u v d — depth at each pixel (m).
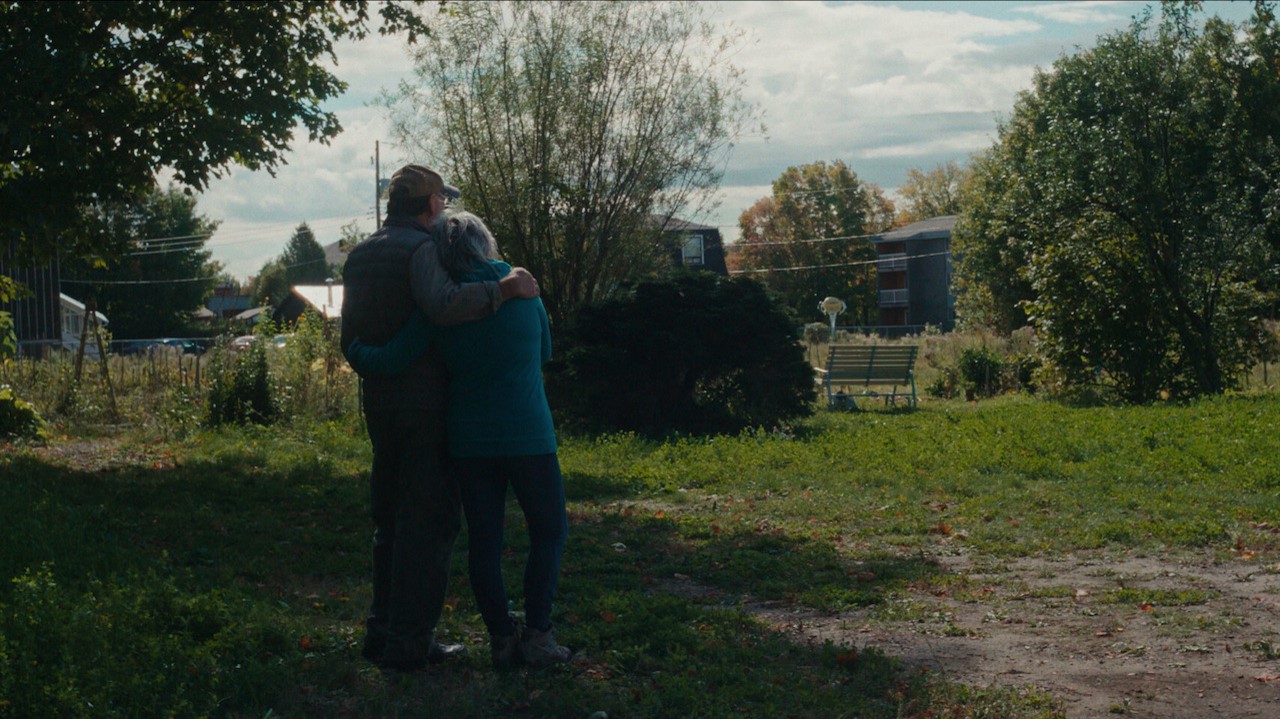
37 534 7.24
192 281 86.81
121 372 22.36
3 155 13.01
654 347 16.55
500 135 20.39
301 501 10.33
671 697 4.39
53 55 12.48
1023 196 25.11
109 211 14.82
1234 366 23.11
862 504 10.38
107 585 5.90
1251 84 23.23
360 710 4.27
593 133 20.23
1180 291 22.44
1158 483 11.20
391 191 4.96
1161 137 23.16
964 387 26.50
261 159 14.01
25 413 15.72
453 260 4.72
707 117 20.20
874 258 95.19
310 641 5.10
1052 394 23.80
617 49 20.20
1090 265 22.97
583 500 10.97
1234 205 22.42
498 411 4.76
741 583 7.29
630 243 20.72
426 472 4.77
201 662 4.45
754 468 12.72
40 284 39.03
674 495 11.05
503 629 4.87
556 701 4.33
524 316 4.79
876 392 24.66
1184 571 7.41
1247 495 10.25
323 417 19.03
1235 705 4.56
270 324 21.78
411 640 4.77
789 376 17.39
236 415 17.97
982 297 49.88
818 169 97.75
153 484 10.92
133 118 13.75
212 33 14.31
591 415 16.97
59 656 4.35
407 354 4.69
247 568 7.22
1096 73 23.66
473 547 4.84
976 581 7.18
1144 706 4.57
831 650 5.23
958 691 4.68
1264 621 5.95
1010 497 10.46
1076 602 6.54
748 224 99.44
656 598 6.21
